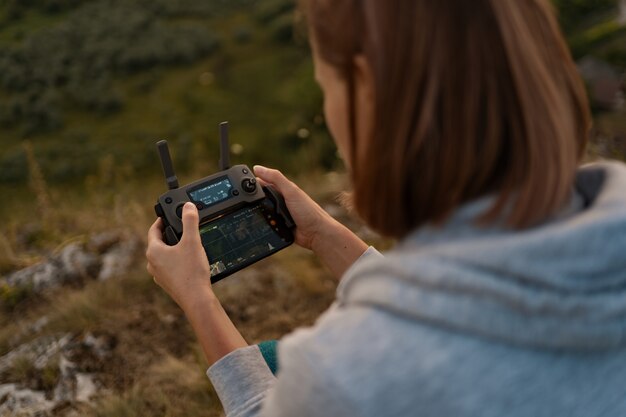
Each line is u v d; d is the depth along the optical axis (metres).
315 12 0.60
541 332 0.50
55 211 4.30
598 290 0.51
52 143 20.67
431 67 0.54
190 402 2.28
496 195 0.56
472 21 0.54
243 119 20.62
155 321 2.72
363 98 0.60
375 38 0.55
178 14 28.05
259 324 2.79
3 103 22.69
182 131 20.62
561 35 0.60
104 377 2.42
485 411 0.52
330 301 2.93
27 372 2.44
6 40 26.66
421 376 0.51
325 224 1.25
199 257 0.96
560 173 0.54
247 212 1.29
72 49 25.55
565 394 0.54
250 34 25.77
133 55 24.52
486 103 0.54
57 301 2.94
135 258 3.29
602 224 0.50
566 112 0.57
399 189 0.57
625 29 11.38
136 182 6.42
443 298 0.51
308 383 0.52
